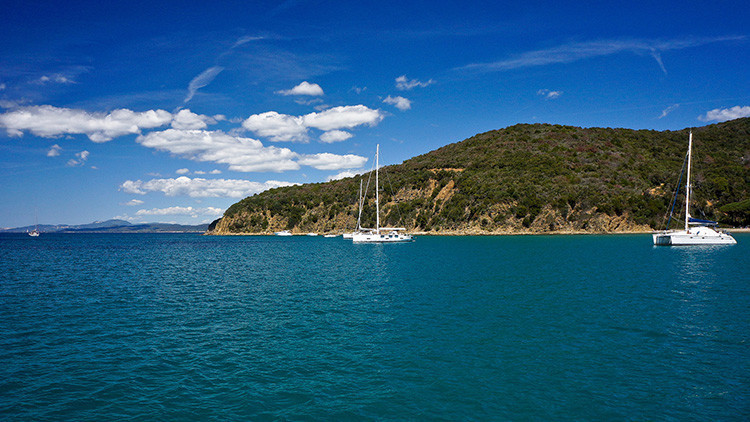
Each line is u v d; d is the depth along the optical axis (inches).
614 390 499.5
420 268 1626.5
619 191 4429.1
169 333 746.8
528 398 481.1
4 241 5310.0
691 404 464.1
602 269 1519.4
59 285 1310.3
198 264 1983.3
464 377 539.5
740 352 618.8
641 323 773.3
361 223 5354.3
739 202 4224.9
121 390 512.7
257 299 1043.9
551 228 4311.0
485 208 4564.5
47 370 576.7
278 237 5585.6
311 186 7239.2
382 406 465.7
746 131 6097.4
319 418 441.4
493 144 6205.7
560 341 675.4
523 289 1122.0
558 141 6072.8
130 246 3890.3
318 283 1291.8
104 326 797.2
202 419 442.6
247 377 548.1
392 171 6230.3
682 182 4360.2
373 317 839.1
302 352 637.9
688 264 1648.6
